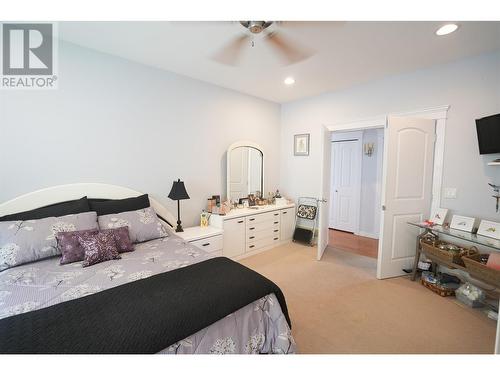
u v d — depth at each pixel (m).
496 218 2.46
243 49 2.15
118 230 2.13
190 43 2.29
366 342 1.82
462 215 2.69
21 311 1.23
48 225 1.93
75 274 1.64
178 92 3.10
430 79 2.83
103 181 2.56
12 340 1.01
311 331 1.94
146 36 2.16
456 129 2.70
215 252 3.05
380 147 4.49
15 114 2.08
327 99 3.88
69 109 2.33
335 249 3.95
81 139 2.41
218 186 3.67
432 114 2.85
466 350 1.74
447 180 2.80
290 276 2.94
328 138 3.60
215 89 3.51
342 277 2.92
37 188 2.20
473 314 2.18
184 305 1.29
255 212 3.62
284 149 4.57
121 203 2.49
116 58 2.58
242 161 3.94
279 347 1.56
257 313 1.56
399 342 1.82
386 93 3.20
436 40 2.19
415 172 2.90
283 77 3.19
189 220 3.33
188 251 2.11
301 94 3.97
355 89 3.52
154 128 2.91
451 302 2.38
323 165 3.44
